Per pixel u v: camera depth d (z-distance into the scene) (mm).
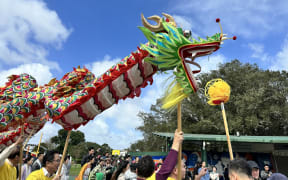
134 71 2545
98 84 2602
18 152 3066
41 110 3211
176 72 2166
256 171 3643
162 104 2209
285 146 12992
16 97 3305
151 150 27359
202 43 2160
